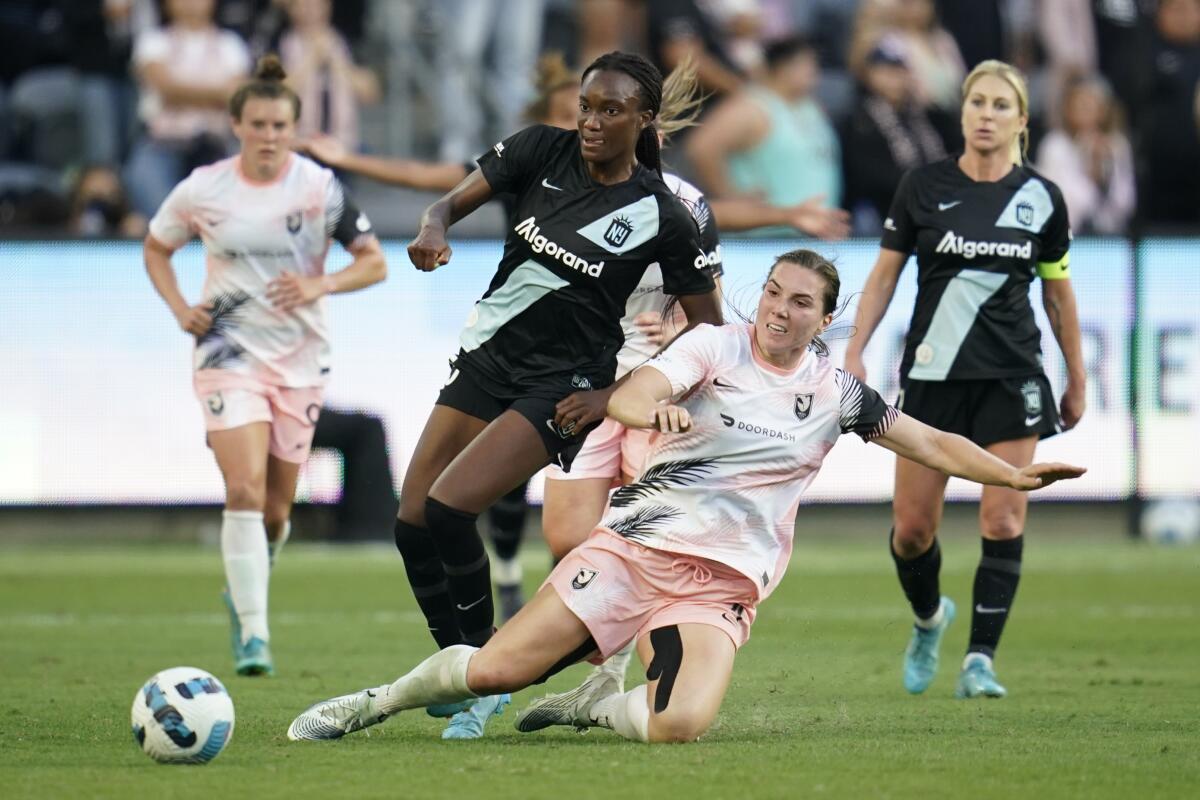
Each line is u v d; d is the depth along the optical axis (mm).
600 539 19000
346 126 56781
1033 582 43062
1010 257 25266
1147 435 51438
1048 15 60719
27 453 49188
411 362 49656
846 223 28578
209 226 28328
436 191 32312
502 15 60656
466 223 55562
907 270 48875
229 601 27156
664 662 18719
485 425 20531
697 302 20438
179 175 55406
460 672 18453
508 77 60719
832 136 55250
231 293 28344
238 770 16859
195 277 48969
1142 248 51125
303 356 28875
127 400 49312
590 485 23188
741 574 18922
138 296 49156
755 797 15359
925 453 19312
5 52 59500
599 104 19469
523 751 18266
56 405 49188
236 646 27016
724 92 56250
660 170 20750
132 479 49469
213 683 17500
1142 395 51375
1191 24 58094
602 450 23203
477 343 20625
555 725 20422
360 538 49406
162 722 17109
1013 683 26375
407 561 20984
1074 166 57875
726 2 58344
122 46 58906
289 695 24219
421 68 60406
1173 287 51281
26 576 43375
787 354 18875
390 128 60219
